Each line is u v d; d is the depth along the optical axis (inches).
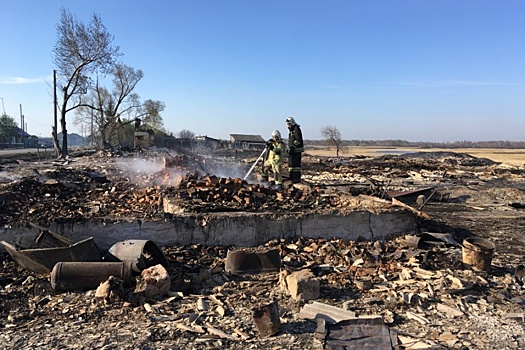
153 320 188.7
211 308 203.5
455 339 177.3
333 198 414.0
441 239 317.1
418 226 354.9
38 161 1131.3
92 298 207.0
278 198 393.1
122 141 2696.9
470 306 213.9
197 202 354.3
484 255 267.7
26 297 210.1
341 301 215.2
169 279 217.5
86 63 1482.5
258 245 307.3
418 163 1455.5
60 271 215.8
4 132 3036.4
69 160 1149.1
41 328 179.2
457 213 524.1
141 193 406.0
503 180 964.0
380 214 334.3
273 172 482.9
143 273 217.5
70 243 261.1
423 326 190.1
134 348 163.5
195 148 2224.4
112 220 290.7
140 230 292.5
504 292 233.0
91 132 2477.9
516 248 348.2
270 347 167.5
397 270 261.9
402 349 167.3
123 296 208.4
